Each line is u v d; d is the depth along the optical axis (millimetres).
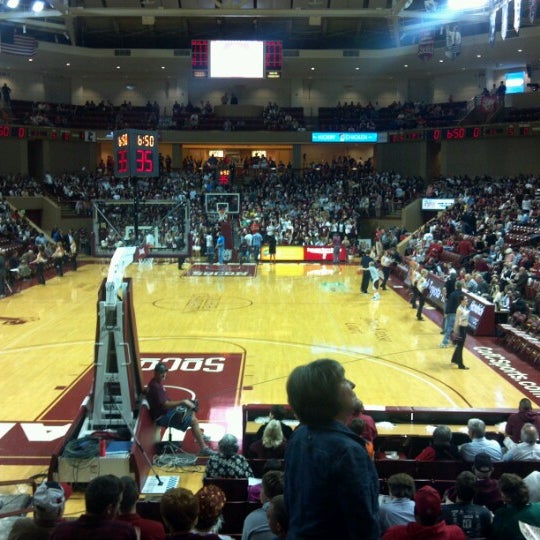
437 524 3658
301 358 13828
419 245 27891
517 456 6875
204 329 16562
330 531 2104
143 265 30188
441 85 43719
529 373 12875
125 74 43969
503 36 19953
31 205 35531
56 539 3396
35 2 25984
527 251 21016
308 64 40375
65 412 10367
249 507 5812
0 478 7973
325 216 35469
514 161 36969
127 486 4504
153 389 8523
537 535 4070
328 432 2203
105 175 40375
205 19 37969
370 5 35875
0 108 38562
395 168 42094
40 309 19250
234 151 45219
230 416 10258
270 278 26047
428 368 13148
